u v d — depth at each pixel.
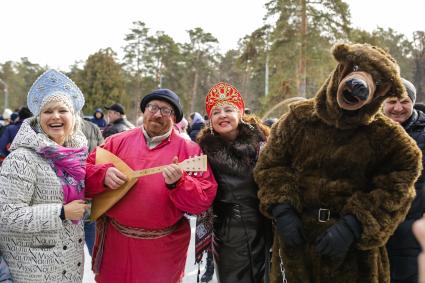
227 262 3.00
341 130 2.51
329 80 2.51
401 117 3.09
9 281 2.30
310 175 2.60
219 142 2.98
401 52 37.16
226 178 2.93
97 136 5.38
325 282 2.54
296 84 19.44
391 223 2.39
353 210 2.41
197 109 42.69
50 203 2.38
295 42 19.44
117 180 2.69
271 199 2.61
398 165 2.45
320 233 2.53
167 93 2.91
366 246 2.40
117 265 2.84
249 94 38.94
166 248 2.83
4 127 6.62
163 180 2.79
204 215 3.05
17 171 2.31
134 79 43.19
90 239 4.68
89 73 41.69
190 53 42.44
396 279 2.89
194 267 5.34
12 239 2.34
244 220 2.94
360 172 2.50
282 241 2.66
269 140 2.80
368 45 2.54
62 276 2.40
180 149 2.92
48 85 2.54
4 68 59.19
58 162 2.42
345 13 19.17
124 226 2.83
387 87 2.38
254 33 21.14
